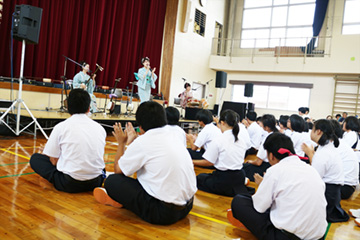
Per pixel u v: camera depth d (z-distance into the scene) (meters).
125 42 7.65
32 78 5.52
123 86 7.68
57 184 1.93
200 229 1.60
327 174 1.96
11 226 1.40
